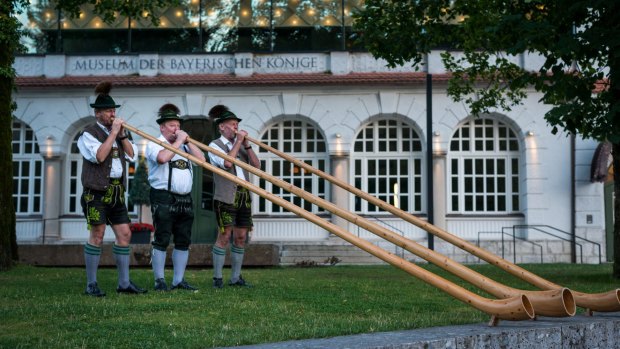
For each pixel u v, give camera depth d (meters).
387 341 4.07
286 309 6.43
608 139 10.52
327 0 25.55
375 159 24.97
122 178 7.40
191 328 5.30
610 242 24.55
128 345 4.66
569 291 4.86
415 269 5.11
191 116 24.88
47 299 6.81
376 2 14.41
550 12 11.82
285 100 24.75
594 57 10.62
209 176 24.30
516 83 11.56
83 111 24.97
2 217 12.60
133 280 9.22
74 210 25.17
